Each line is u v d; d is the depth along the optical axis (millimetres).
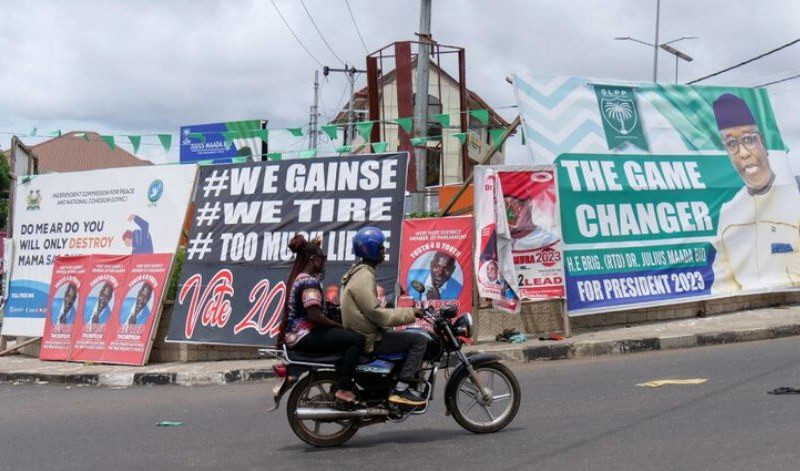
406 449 7086
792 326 13336
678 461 6168
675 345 12578
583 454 6527
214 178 13766
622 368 10742
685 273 14359
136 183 14344
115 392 11383
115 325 13469
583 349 12273
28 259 15477
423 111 16969
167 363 13164
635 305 13773
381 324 7074
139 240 14078
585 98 14148
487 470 6266
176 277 13859
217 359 13133
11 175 16250
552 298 12875
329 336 7121
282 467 6672
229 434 8055
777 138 15688
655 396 8664
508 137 14492
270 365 12133
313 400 7258
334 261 12586
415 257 13016
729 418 7453
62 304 14148
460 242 12781
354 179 12859
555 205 12992
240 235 13227
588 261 13516
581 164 13766
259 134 15250
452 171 34062
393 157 12766
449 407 7410
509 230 12734
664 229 14266
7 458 7426
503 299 12297
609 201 13859
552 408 8391
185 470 6695
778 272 15227
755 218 15117
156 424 8742
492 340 12906
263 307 12758
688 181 14641
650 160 14398
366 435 7762
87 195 14875
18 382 12656
